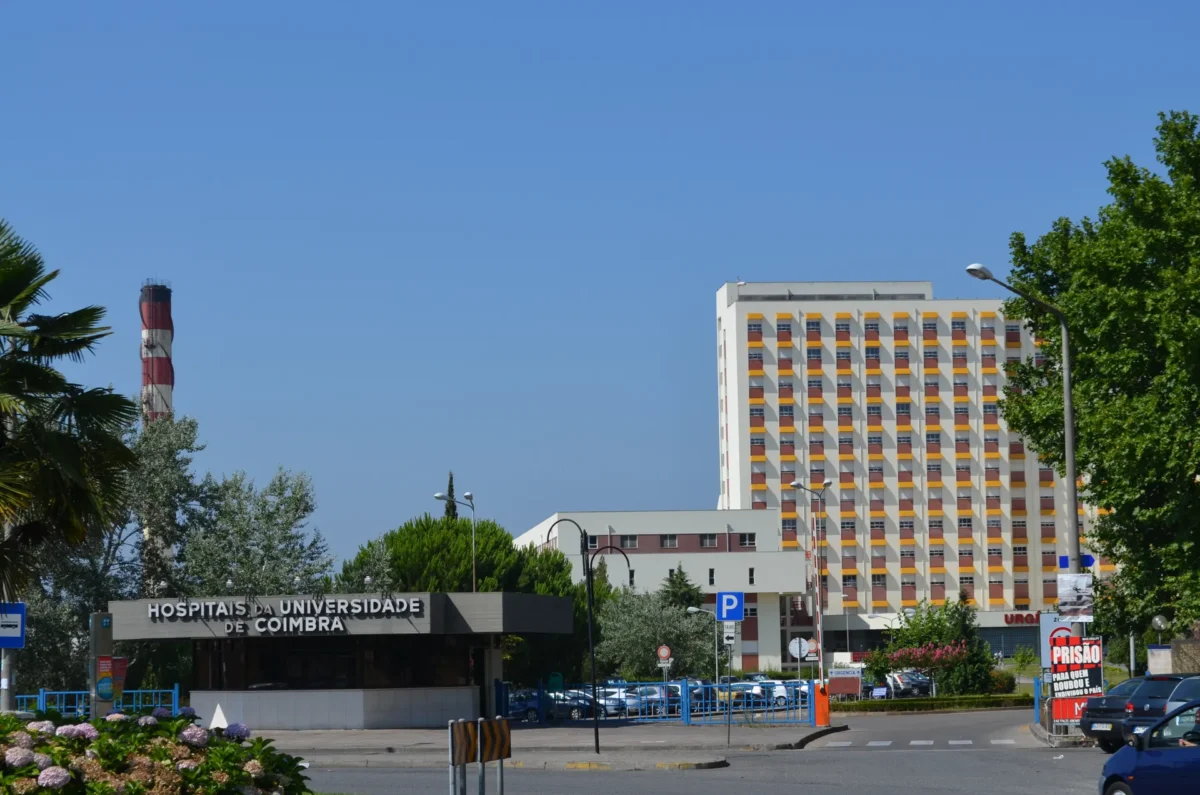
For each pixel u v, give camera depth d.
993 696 57.38
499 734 14.15
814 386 133.38
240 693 43.28
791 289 136.38
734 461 134.12
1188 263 37.25
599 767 28.58
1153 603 40.81
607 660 79.88
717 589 116.88
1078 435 39.53
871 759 28.56
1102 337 38.31
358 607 42.78
